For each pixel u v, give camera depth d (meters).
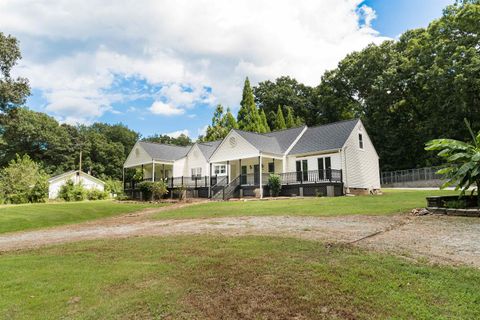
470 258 5.53
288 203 16.86
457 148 11.10
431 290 4.31
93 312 4.20
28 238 10.64
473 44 30.69
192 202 22.95
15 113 32.72
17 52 30.41
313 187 23.08
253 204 17.53
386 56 41.28
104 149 65.25
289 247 6.66
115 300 4.52
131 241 8.54
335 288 4.50
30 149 58.16
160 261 6.26
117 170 65.75
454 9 32.19
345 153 23.78
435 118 35.31
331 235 7.84
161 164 33.97
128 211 19.39
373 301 4.11
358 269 5.11
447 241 6.78
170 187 29.28
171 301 4.41
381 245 6.62
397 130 41.34
